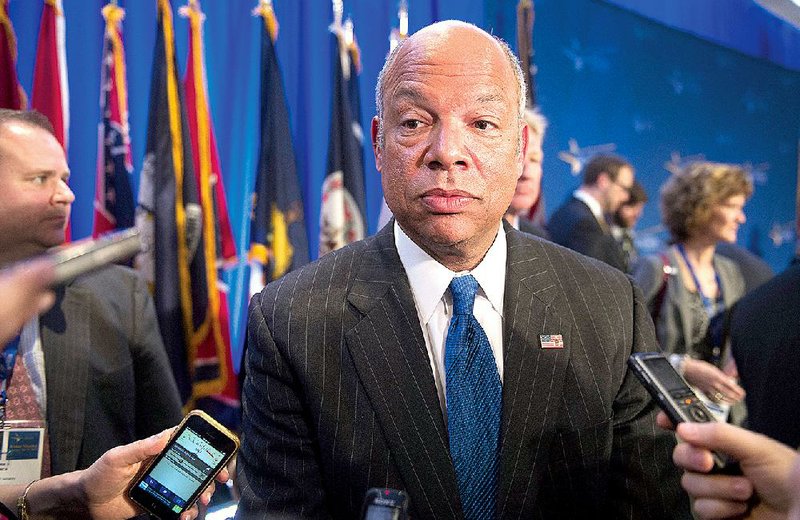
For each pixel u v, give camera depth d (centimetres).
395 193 93
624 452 101
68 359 142
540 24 413
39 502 99
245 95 275
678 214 269
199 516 100
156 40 241
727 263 273
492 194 92
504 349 98
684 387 80
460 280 99
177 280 238
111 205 231
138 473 94
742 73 489
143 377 160
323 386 97
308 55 284
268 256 260
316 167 285
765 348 117
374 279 102
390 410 95
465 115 90
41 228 140
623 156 450
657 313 262
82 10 237
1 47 217
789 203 518
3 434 132
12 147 137
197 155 246
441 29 94
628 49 446
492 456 95
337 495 96
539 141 232
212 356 245
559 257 110
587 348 101
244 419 106
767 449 69
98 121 238
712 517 73
